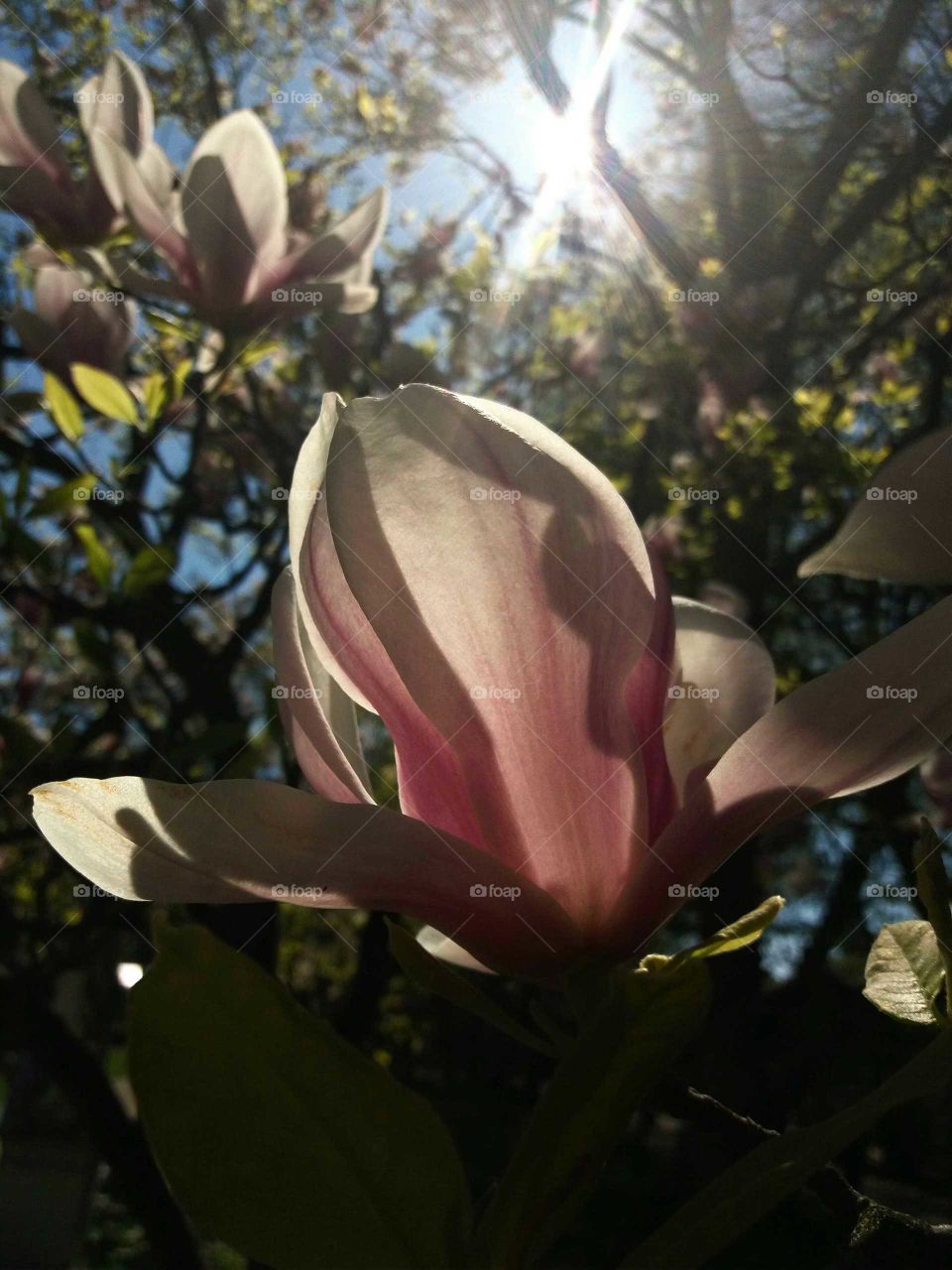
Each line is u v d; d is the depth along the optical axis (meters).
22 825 0.61
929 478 0.15
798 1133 0.12
